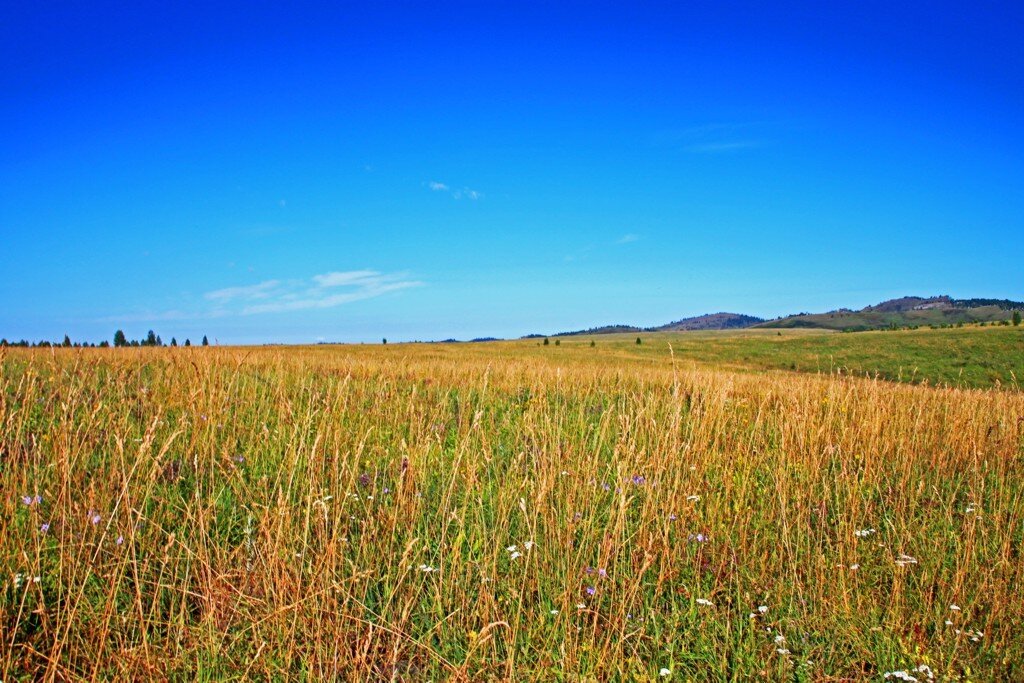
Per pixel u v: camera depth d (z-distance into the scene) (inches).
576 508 171.8
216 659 110.9
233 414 265.9
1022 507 197.8
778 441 275.1
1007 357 1704.0
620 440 199.2
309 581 126.3
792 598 140.1
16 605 120.2
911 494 206.4
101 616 117.0
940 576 154.1
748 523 178.7
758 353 2311.8
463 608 132.0
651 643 127.9
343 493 165.9
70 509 138.6
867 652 126.6
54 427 189.8
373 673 114.2
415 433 245.0
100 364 373.4
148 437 136.1
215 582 122.1
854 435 271.3
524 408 335.6
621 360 1790.1
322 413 241.6
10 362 317.7
